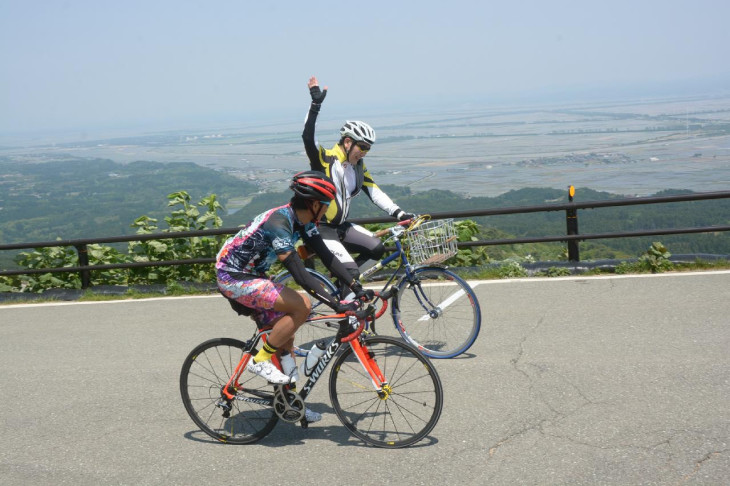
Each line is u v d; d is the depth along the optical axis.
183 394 3.85
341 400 4.05
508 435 3.56
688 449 3.25
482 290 7.11
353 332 3.51
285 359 3.68
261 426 3.77
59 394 4.71
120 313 7.26
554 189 138.75
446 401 4.09
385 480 3.17
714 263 7.39
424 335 5.14
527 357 4.82
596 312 5.90
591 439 3.44
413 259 4.94
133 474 3.39
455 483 3.09
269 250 3.49
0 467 3.54
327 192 3.33
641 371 4.36
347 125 4.84
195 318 6.75
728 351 4.63
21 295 8.56
